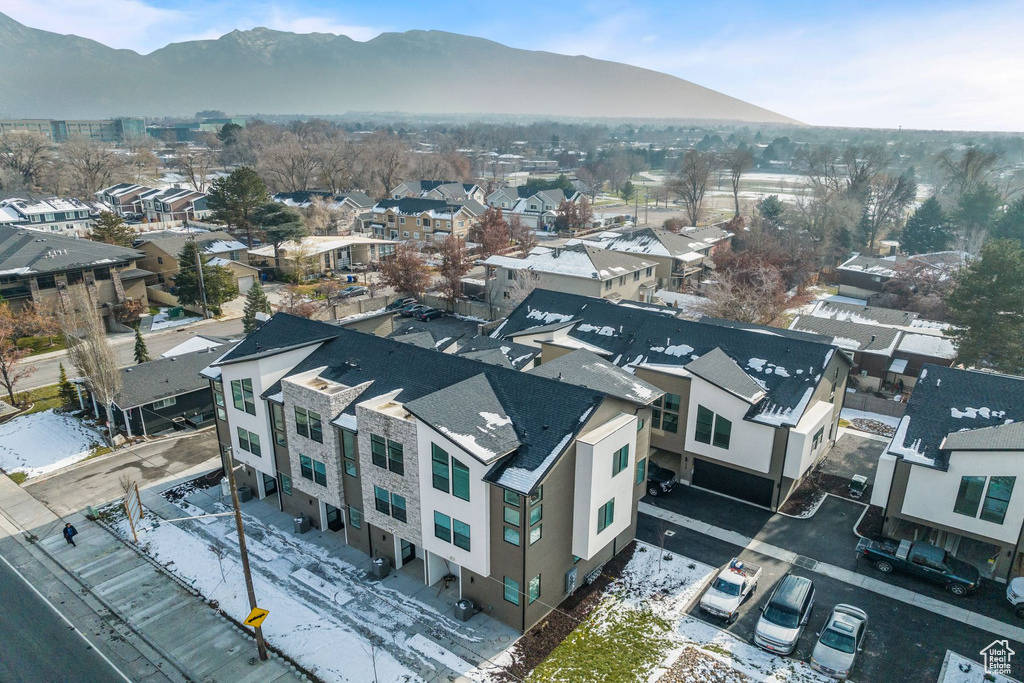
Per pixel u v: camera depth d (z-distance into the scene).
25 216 103.19
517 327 47.72
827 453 40.28
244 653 24.86
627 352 40.28
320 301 71.38
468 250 96.19
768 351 37.19
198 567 29.98
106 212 79.94
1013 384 31.23
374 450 27.73
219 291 70.06
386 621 26.23
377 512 28.84
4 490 37.31
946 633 24.92
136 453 41.59
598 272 64.50
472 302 72.69
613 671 23.44
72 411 47.16
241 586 28.61
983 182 98.88
